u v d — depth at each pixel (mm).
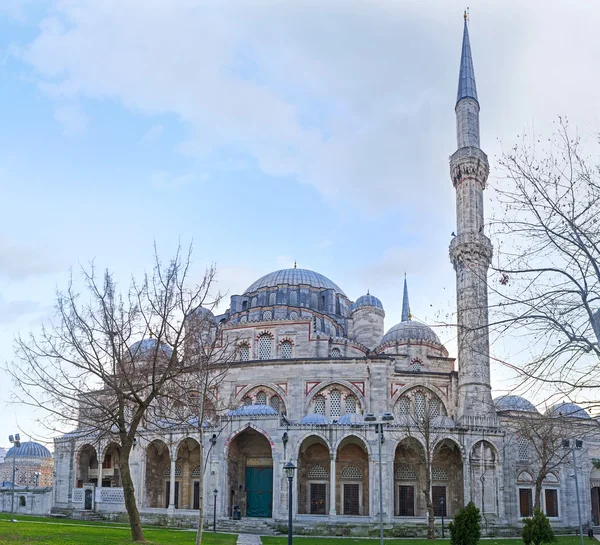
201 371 45594
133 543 37031
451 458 79500
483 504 75125
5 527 41688
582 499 84000
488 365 81250
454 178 87625
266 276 107312
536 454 80938
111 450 89875
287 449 70875
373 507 69812
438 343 94000
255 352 87875
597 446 87375
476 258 78000
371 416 48625
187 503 82000
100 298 41438
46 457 138750
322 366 83062
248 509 77312
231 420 72188
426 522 68188
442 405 83875
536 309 25672
